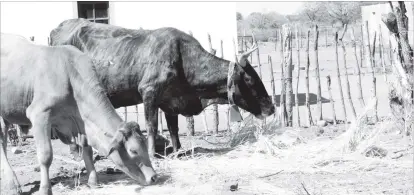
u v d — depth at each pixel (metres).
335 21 49.50
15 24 15.44
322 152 8.79
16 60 7.30
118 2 15.59
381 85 16.81
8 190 7.18
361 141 8.92
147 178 6.82
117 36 9.45
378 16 25.36
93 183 7.43
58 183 7.71
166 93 9.40
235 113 10.66
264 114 9.56
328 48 31.11
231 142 10.13
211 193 7.02
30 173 8.52
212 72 9.27
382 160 8.33
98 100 7.08
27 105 7.28
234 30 15.77
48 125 7.07
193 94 9.46
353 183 7.31
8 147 11.23
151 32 9.38
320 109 12.38
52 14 15.51
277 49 33.22
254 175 7.83
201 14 15.73
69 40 9.70
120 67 9.19
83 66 7.24
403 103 10.37
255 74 9.41
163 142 9.84
